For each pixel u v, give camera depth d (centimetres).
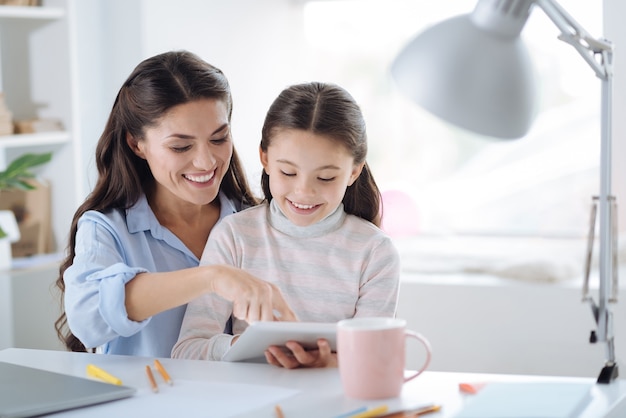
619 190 320
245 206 180
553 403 102
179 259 166
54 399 108
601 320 115
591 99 352
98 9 340
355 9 380
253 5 368
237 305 124
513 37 105
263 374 122
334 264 154
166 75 154
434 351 304
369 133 382
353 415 100
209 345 139
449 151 374
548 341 292
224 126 157
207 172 156
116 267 133
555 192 361
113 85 342
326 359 125
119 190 164
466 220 373
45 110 324
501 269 310
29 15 303
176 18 337
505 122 103
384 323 112
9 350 141
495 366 298
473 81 103
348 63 384
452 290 300
